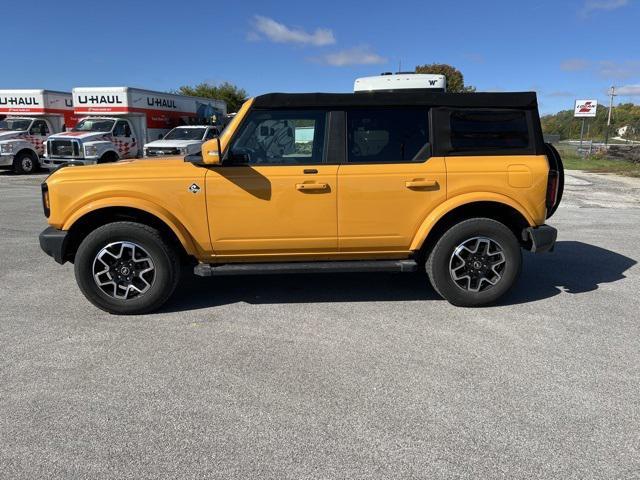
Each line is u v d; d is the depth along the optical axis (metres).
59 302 4.85
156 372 3.46
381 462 2.54
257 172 4.34
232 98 57.06
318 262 4.63
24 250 6.91
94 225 4.57
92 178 4.32
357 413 2.96
